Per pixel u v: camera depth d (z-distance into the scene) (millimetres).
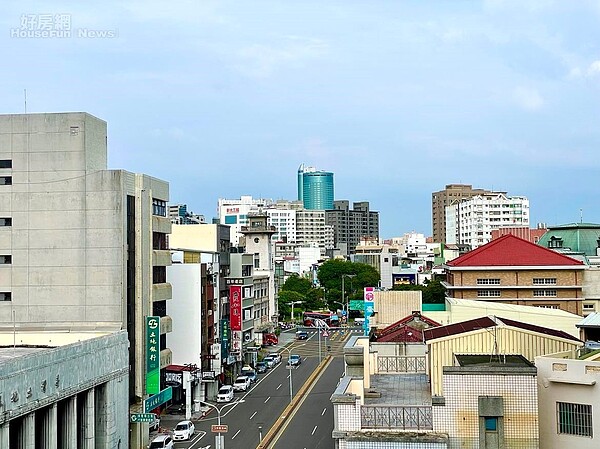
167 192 80312
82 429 56312
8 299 69812
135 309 70938
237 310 103625
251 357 113500
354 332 166125
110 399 60125
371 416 28703
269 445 67375
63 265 69312
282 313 188500
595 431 28500
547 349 33562
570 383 29000
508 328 33594
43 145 70000
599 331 64250
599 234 132375
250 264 123625
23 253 69812
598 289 100875
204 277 89312
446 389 28172
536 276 101625
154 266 76250
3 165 70500
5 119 70375
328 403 87062
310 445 66875
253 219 153750
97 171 69375
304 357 128375
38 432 49969
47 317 69125
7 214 70125
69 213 69500
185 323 85812
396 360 39562
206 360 89250
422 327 50562
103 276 68688
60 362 51125
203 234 107625
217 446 62500
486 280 102500
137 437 66250
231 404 87875
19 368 45469
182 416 80562
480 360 30719
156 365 71125
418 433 27812
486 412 27781
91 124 70812
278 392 95312
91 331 67562
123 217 69125
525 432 27656
